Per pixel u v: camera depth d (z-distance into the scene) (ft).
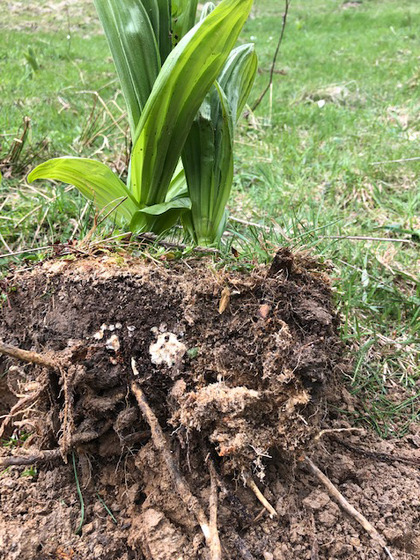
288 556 1.18
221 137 1.77
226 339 1.29
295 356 1.24
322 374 1.24
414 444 1.50
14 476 1.29
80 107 4.00
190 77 1.49
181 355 1.27
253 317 1.30
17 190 2.56
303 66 6.43
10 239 2.28
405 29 8.77
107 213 1.79
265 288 1.32
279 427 1.22
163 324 1.30
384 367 1.78
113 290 1.31
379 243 2.51
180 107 1.57
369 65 6.19
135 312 1.29
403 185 3.11
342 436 1.46
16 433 1.41
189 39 1.40
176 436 1.26
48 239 2.26
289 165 3.30
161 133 1.61
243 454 1.18
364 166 3.20
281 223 2.51
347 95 4.87
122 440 1.25
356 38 8.34
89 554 1.16
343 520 1.25
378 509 1.27
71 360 1.23
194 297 1.31
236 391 1.20
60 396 1.30
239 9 1.35
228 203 2.83
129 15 1.62
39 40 7.18
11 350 1.20
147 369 1.27
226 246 2.04
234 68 1.87
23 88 4.51
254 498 1.24
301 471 1.32
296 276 1.37
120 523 1.22
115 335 1.28
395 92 4.86
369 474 1.35
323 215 2.66
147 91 1.68
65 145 3.20
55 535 1.19
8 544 1.14
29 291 1.41
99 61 6.43
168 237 1.98
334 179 3.08
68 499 1.25
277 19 10.73
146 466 1.25
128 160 2.68
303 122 4.12
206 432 1.24
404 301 2.06
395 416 1.61
